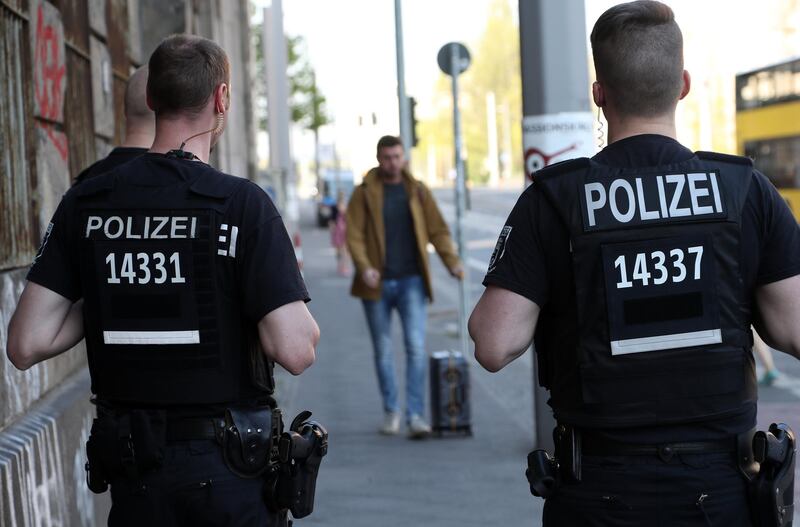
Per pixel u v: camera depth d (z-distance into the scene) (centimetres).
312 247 3659
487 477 658
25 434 393
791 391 950
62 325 297
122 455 283
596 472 264
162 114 299
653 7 274
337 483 651
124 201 292
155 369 285
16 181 445
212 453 283
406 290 787
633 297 263
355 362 1170
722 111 5856
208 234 285
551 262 269
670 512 261
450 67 1249
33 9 471
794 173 2178
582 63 701
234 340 287
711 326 264
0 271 413
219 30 1858
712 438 263
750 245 268
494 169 10300
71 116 559
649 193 267
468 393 785
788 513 265
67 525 426
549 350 276
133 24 808
